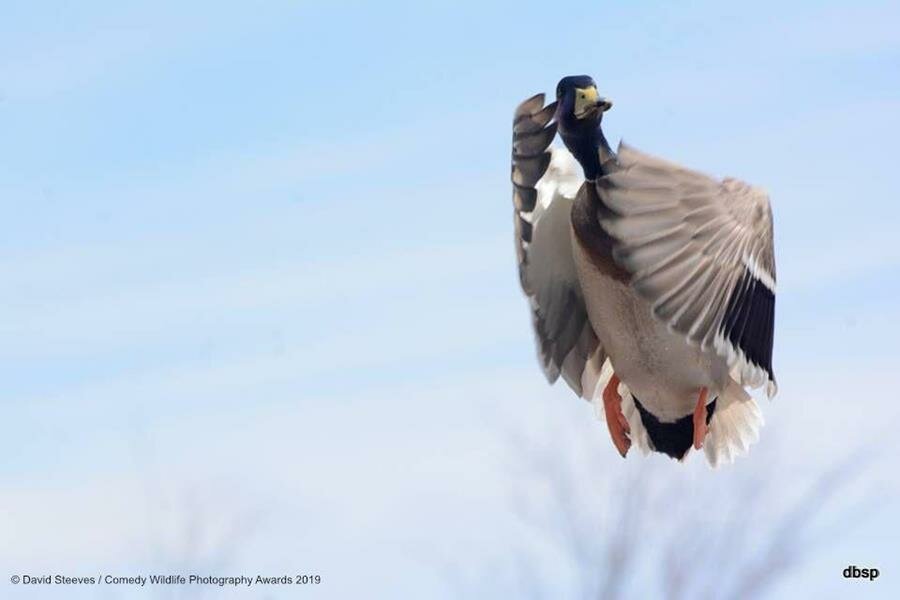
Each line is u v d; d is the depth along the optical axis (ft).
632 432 49.03
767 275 43.01
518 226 45.42
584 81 46.19
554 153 46.57
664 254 40.50
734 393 50.44
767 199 42.93
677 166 40.98
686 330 40.78
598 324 46.19
